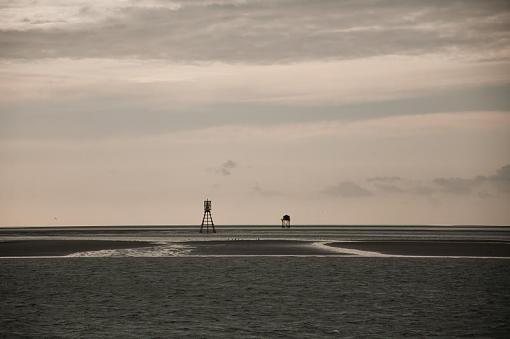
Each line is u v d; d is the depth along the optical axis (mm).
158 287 72625
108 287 72750
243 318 55500
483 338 48719
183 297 66000
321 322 53875
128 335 49812
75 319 55281
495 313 57125
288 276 81625
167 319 55188
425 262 98625
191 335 49719
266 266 93188
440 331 50688
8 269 90188
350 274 83375
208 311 58531
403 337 48969
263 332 50531
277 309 59375
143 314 57250
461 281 76438
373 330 51062
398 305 61188
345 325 52750
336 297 65688
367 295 66875
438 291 69125
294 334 49906
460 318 55094
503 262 98500
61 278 80375
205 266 93375
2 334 50250
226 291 69750
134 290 70625
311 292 68875
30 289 71500
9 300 64625
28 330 51469
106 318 55688
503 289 70375
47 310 59281
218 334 49969
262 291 69625
